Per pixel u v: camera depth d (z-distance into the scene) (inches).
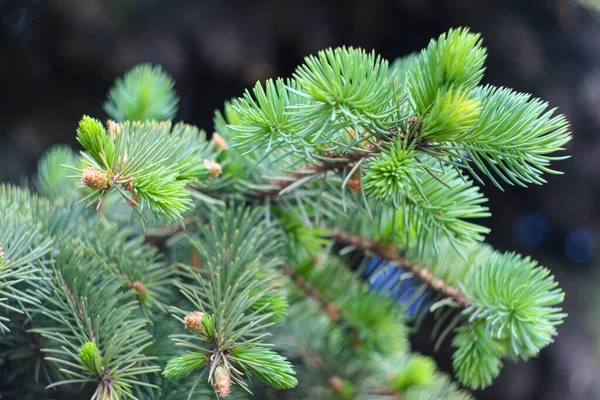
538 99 24.8
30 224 26.7
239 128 25.2
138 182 24.9
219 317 24.8
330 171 26.9
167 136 27.0
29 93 74.0
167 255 28.7
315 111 24.3
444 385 30.5
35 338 26.8
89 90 75.9
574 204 89.6
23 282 26.4
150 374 26.6
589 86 84.0
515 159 24.6
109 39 70.2
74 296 26.0
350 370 30.0
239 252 26.7
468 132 24.5
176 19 72.2
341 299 29.8
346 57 24.1
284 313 26.4
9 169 68.8
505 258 26.9
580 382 80.1
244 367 24.7
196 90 77.6
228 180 27.8
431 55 24.2
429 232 26.7
